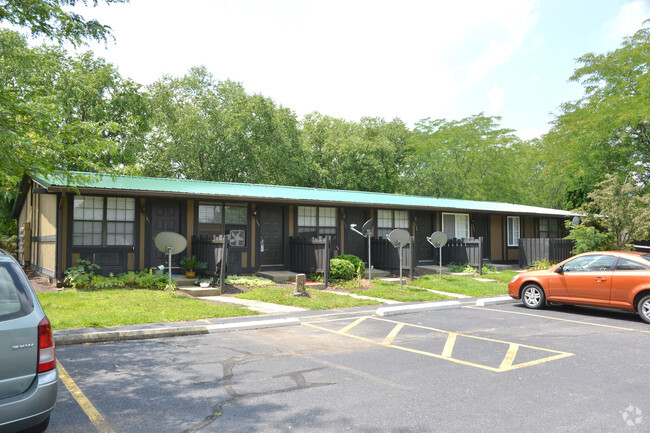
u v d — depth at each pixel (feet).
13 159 23.54
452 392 17.07
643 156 97.19
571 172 109.19
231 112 113.19
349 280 52.29
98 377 18.54
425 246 69.82
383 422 14.15
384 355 22.59
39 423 12.22
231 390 17.11
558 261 70.64
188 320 30.22
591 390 17.37
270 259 55.31
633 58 100.42
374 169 129.90
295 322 30.66
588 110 104.06
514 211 75.15
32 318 12.04
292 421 14.19
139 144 93.61
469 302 42.60
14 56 43.32
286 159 114.32
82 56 91.81
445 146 145.59
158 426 13.73
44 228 49.70
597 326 30.83
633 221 61.98
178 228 49.49
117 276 44.55
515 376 19.17
